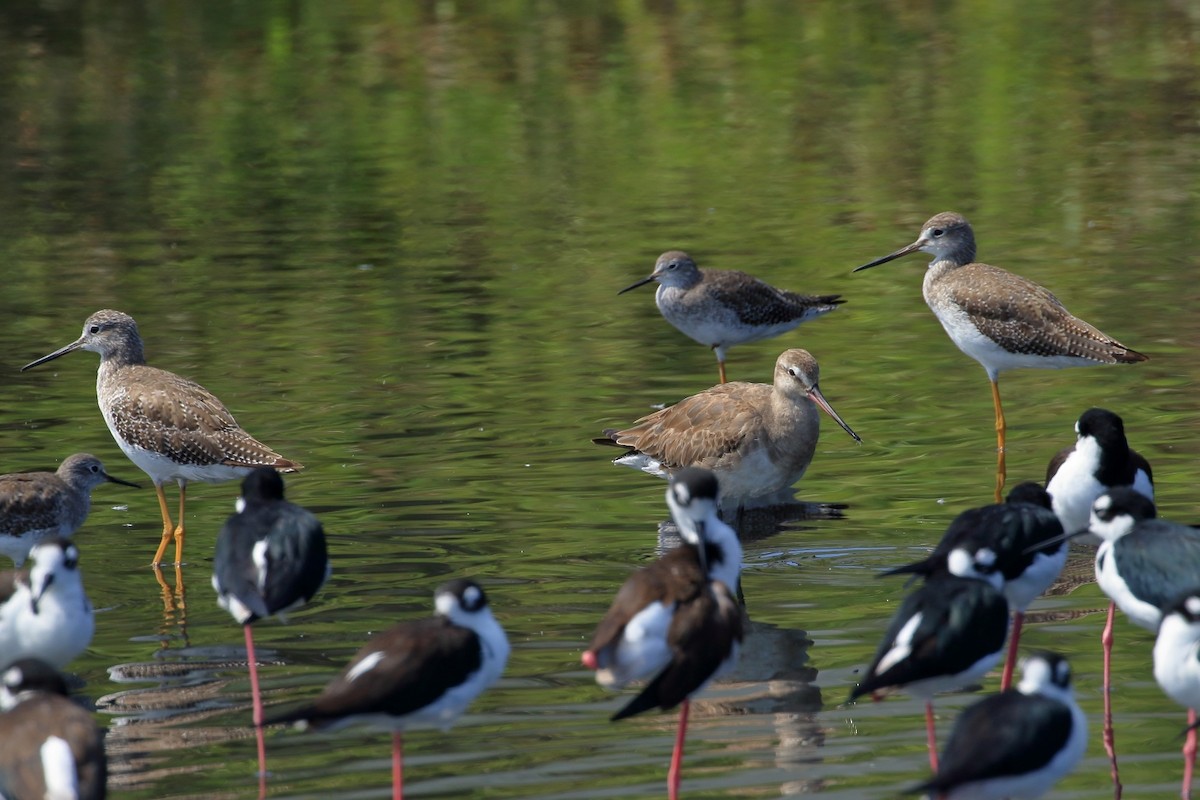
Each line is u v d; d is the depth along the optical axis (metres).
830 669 11.87
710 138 34.53
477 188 30.75
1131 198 28.02
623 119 36.56
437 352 20.80
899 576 13.73
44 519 14.07
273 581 11.28
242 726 11.16
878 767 10.33
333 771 10.48
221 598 11.73
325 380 19.66
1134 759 10.48
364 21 47.34
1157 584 10.66
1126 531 11.27
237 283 24.27
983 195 28.83
